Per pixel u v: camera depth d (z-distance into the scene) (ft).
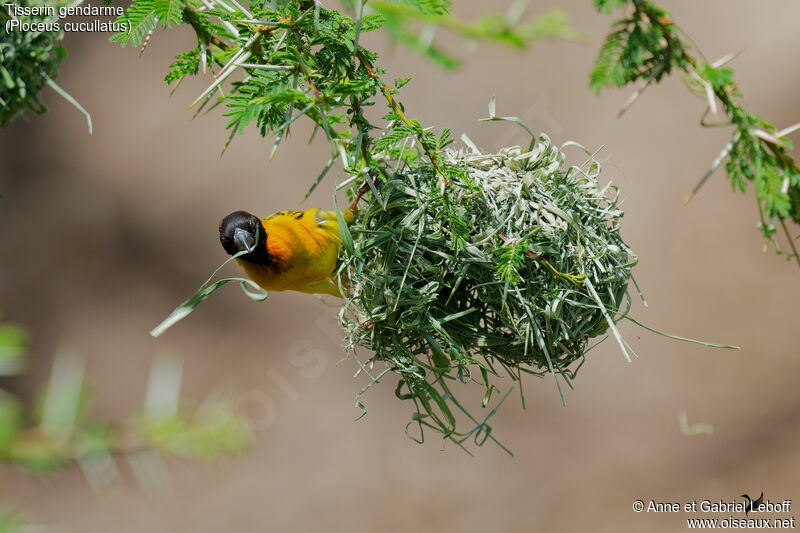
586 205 14.30
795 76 42.50
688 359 42.42
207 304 44.14
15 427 6.79
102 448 7.16
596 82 10.32
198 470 39.27
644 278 43.11
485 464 41.27
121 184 45.16
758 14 43.80
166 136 45.37
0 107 10.54
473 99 42.78
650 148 43.45
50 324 42.91
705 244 43.11
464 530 39.73
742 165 11.64
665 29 10.05
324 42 10.94
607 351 42.86
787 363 41.65
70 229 44.42
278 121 11.10
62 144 45.34
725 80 10.00
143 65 45.70
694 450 41.37
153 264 44.60
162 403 7.68
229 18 11.41
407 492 40.83
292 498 40.16
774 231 11.82
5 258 43.52
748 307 42.52
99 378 42.29
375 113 39.88
